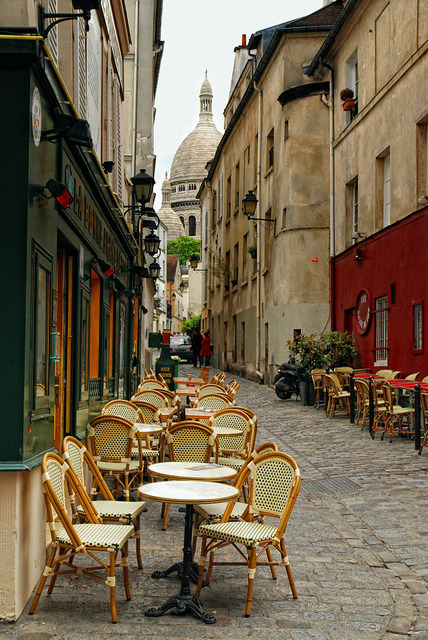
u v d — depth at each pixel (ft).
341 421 51.01
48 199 18.58
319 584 18.26
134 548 21.29
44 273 18.25
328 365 61.36
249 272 99.55
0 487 15.37
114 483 29.68
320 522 24.50
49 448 18.86
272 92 84.79
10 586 15.35
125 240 45.80
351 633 15.14
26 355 15.89
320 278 74.43
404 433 42.78
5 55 15.80
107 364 35.88
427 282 45.96
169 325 292.20
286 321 75.77
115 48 42.37
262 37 94.27
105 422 24.32
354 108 64.39
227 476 18.35
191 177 451.94
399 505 26.30
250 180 99.30
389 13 53.26
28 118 16.03
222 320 127.44
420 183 48.39
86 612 16.08
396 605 16.78
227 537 16.74
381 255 55.11
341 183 66.80
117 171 43.86
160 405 36.24
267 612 16.31
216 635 14.96
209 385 42.93
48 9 19.81
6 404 15.69
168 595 17.34
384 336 55.72
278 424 49.65
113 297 39.45
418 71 47.85
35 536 17.35
